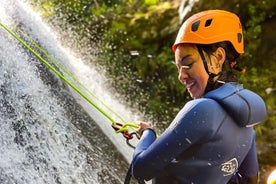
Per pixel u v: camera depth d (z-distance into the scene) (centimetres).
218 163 290
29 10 518
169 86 970
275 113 856
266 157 785
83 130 462
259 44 949
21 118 411
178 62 296
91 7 1067
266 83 912
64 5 1000
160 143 282
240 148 302
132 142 514
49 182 396
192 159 286
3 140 389
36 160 400
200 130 275
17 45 446
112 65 1004
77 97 491
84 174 426
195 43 286
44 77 457
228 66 295
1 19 453
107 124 508
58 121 439
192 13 962
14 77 427
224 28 289
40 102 436
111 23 1052
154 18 1039
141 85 985
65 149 426
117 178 453
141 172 291
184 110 281
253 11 955
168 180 296
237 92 288
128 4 1097
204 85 291
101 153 459
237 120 285
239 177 344
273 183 322
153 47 1013
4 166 375
